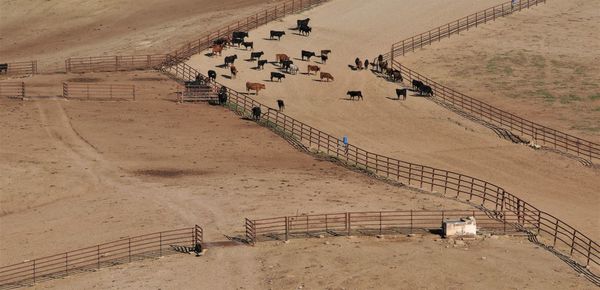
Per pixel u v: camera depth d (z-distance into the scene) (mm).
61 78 78938
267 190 51812
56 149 60125
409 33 90375
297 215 46656
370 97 75000
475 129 68688
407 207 48344
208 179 54344
